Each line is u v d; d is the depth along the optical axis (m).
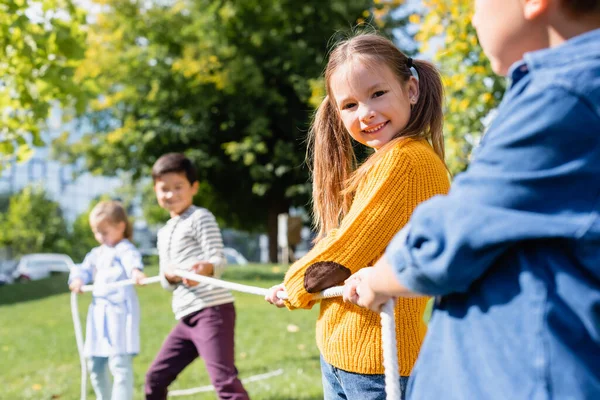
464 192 1.21
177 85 20.78
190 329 3.55
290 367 5.46
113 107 22.17
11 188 44.09
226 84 19.06
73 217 46.84
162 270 3.64
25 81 5.49
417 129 2.09
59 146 23.53
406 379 1.97
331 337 2.04
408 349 1.97
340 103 2.10
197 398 4.58
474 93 6.71
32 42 5.27
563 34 1.23
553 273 1.15
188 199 3.84
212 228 3.72
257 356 6.00
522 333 1.15
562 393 1.10
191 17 20.69
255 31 19.84
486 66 6.62
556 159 1.13
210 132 21.50
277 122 21.06
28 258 29.19
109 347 3.90
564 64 1.15
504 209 1.16
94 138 22.94
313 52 20.12
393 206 1.90
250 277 12.68
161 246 3.81
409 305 2.00
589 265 1.12
